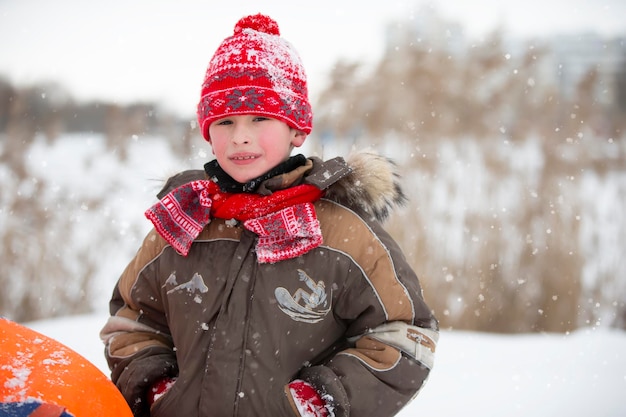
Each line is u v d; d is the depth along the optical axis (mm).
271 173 1864
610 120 6426
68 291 5520
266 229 1762
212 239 1835
